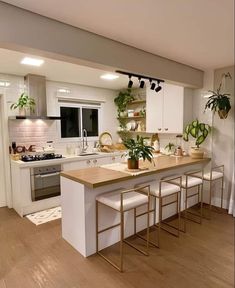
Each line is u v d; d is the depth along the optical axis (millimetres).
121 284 1974
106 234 2553
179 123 3936
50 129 4309
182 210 3611
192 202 3861
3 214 3555
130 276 2076
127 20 1952
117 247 2564
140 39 2367
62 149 4559
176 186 2768
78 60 2182
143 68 2711
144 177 2904
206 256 2393
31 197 3525
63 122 4605
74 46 2092
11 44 1766
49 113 4328
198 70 3631
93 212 2410
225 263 2271
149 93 4547
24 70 3520
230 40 2387
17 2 1678
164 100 4207
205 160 3658
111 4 1695
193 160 3543
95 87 5016
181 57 2977
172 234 2859
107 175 2518
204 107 3824
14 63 3115
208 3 1673
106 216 2535
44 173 3643
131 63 2574
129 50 2541
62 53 2018
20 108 3748
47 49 1928
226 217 3396
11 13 1729
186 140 3984
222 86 3541
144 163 3227
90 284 1975
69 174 2576
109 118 5383
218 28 2102
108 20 1956
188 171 3582
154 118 4461
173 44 2506
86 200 2336
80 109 4863
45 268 2193
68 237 2662
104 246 2543
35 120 4082
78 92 4723
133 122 5184
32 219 3336
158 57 2895
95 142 5129
